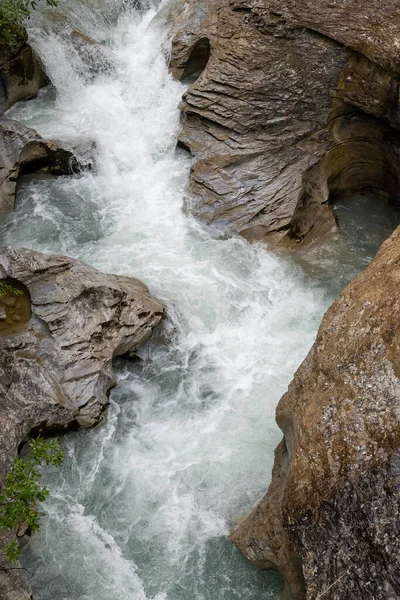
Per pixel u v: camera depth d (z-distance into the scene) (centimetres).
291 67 1041
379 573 482
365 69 969
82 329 792
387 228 1068
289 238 1021
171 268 964
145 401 821
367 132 1039
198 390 834
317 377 580
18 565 622
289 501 544
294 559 553
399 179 1054
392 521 486
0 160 1039
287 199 1023
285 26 1039
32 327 788
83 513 718
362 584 488
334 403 549
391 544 481
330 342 584
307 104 1042
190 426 796
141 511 721
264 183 1040
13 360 760
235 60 1090
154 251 991
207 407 816
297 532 534
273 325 919
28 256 810
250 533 641
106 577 669
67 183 1094
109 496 732
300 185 1028
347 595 493
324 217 1048
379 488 498
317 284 983
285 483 568
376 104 982
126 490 736
